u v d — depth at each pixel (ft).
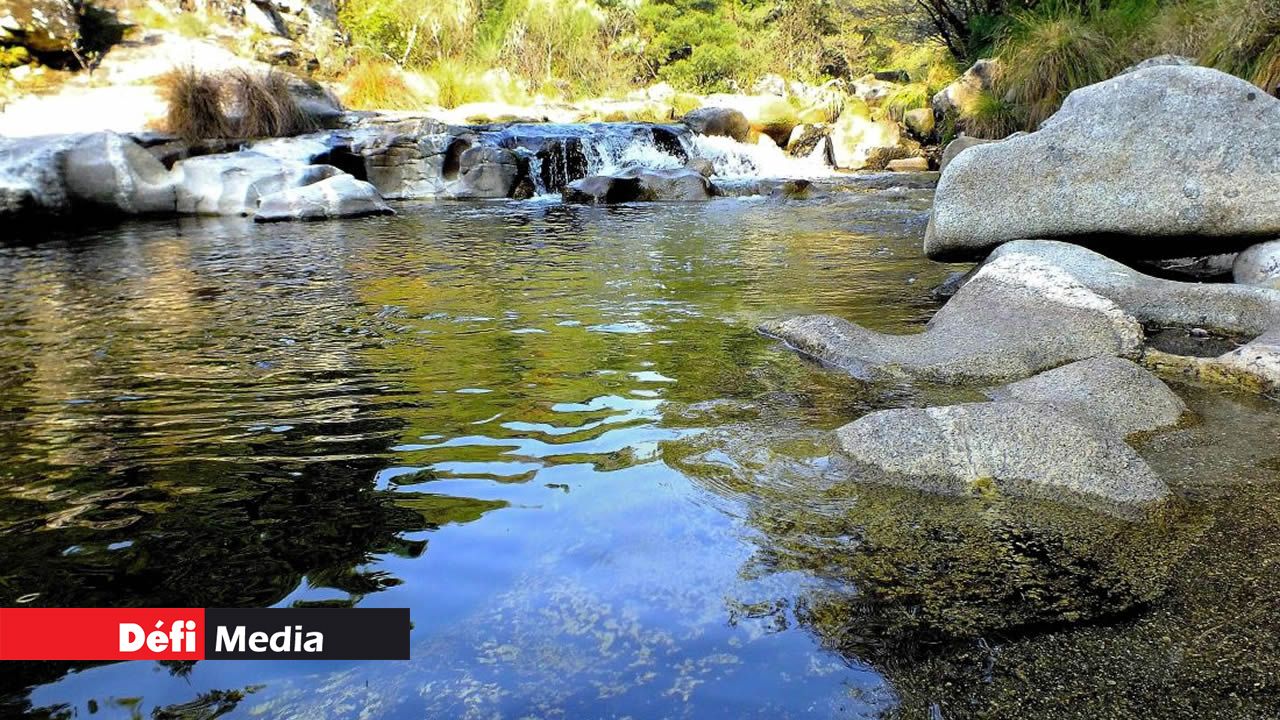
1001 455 8.46
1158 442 9.45
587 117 61.52
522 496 8.02
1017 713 5.10
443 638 5.84
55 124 36.32
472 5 75.46
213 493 8.11
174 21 52.11
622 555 6.93
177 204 33.47
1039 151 16.49
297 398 11.05
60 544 7.13
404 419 10.21
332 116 43.93
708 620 6.04
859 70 91.76
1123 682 5.38
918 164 50.39
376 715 5.11
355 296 17.76
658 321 15.33
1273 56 24.26
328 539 7.20
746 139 59.67
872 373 12.09
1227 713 5.10
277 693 5.31
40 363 12.87
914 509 7.78
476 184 40.86
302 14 62.23
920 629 5.94
